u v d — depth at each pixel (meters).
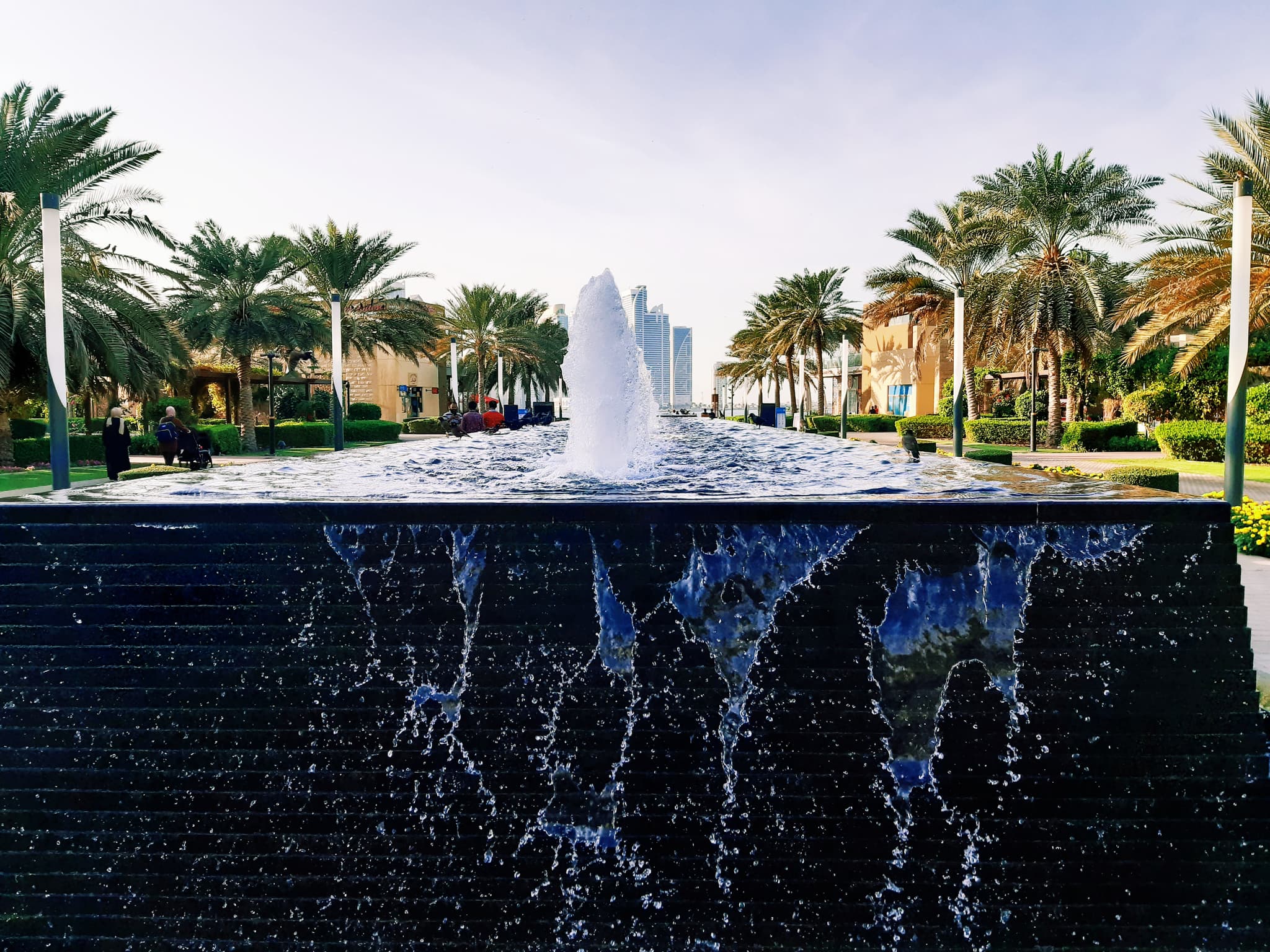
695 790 2.42
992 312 21.69
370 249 24.64
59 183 12.81
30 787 2.46
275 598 2.57
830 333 32.38
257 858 2.40
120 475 9.97
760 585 2.52
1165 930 2.26
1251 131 12.66
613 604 2.52
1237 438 5.17
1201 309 14.41
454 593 2.55
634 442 6.27
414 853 2.41
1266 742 2.36
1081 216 21.30
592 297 6.14
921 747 2.43
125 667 2.50
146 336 15.00
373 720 2.48
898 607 2.48
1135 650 2.41
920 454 6.45
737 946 2.33
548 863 2.40
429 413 43.12
